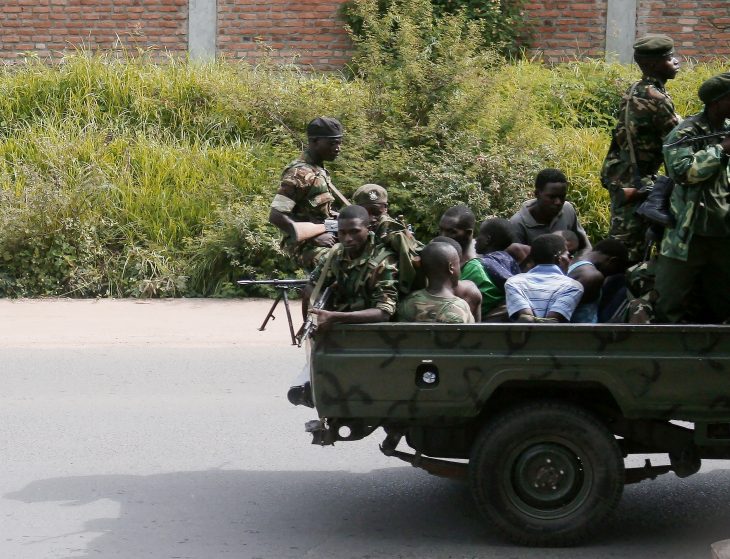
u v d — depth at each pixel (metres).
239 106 16.86
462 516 7.07
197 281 14.62
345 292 6.71
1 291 14.48
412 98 15.98
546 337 6.16
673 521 6.99
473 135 15.40
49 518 7.00
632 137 8.58
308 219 8.29
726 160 6.34
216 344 11.95
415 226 14.96
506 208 14.69
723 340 6.14
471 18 18.52
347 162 15.16
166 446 8.57
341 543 6.57
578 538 6.32
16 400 9.79
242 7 19.20
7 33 19.31
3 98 17.33
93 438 8.74
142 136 16.66
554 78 18.02
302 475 7.96
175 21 19.28
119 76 17.66
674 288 6.66
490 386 6.17
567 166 15.65
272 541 6.61
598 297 7.32
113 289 14.58
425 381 6.20
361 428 6.54
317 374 6.23
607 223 15.28
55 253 14.62
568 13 19.16
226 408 9.61
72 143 16.25
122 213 15.33
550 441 6.27
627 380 6.15
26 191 15.05
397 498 7.46
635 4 19.06
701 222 6.44
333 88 17.33
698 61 19.00
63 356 11.36
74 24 19.30
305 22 19.17
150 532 6.75
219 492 7.55
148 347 11.77
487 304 7.47
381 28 16.95
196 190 15.79
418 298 6.74
